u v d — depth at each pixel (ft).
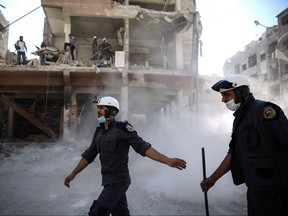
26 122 54.44
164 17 54.70
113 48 65.51
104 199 8.37
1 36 88.33
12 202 16.01
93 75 48.67
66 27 53.67
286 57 99.35
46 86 49.57
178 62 58.08
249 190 6.26
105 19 57.31
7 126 50.78
